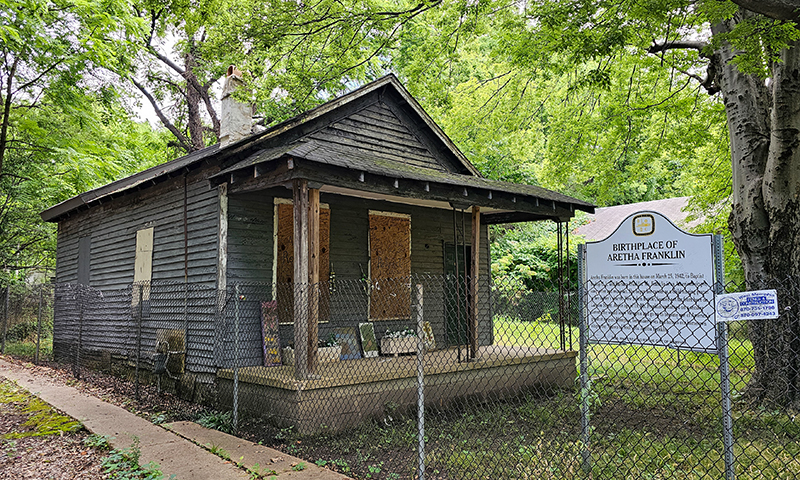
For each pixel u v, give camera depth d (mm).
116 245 11641
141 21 15500
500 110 15234
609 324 4547
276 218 9109
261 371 7637
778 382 7016
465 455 5527
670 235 4246
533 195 9445
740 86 8508
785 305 7105
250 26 9750
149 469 5020
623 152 14062
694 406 7383
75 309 12977
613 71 12898
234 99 10219
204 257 8750
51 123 15320
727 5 6426
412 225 11164
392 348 9695
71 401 8391
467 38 10883
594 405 7316
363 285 10109
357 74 11617
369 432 6781
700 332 4039
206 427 6898
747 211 8219
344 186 7461
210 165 8703
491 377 8766
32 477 5047
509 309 9703
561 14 7188
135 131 24359
